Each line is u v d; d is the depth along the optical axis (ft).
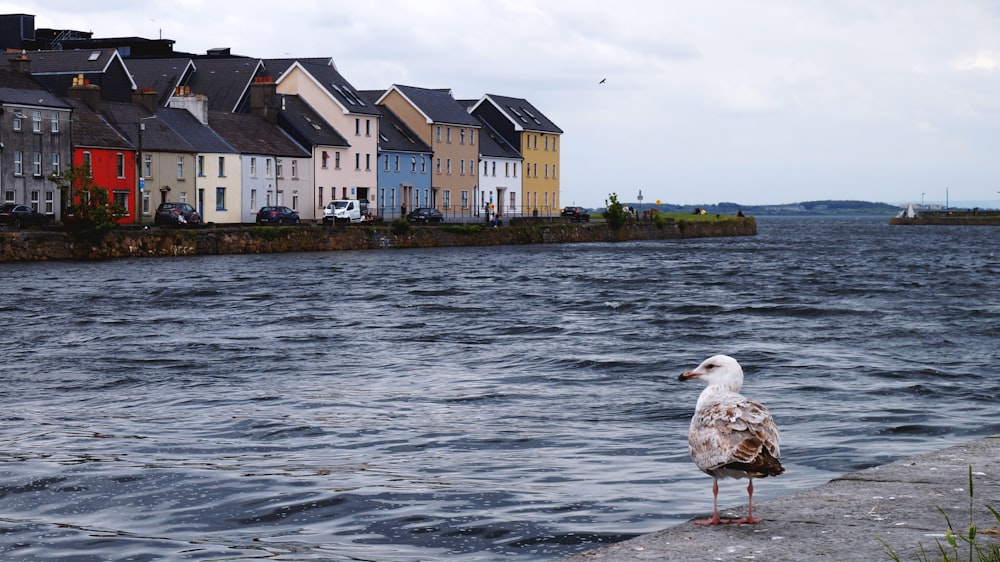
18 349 102.22
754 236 525.75
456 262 250.78
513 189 481.46
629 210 472.44
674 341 107.76
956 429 62.75
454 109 449.06
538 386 80.43
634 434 61.77
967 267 247.09
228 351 101.04
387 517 43.06
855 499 32.55
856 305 146.41
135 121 306.96
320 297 159.12
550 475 50.75
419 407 71.46
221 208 323.98
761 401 72.79
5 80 279.28
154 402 74.18
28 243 232.32
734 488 47.29
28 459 54.95
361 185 385.91
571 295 164.14
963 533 28.96
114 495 47.44
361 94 423.23
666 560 27.53
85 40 412.57
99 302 147.84
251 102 362.12
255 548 39.24
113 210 246.06
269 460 54.85
